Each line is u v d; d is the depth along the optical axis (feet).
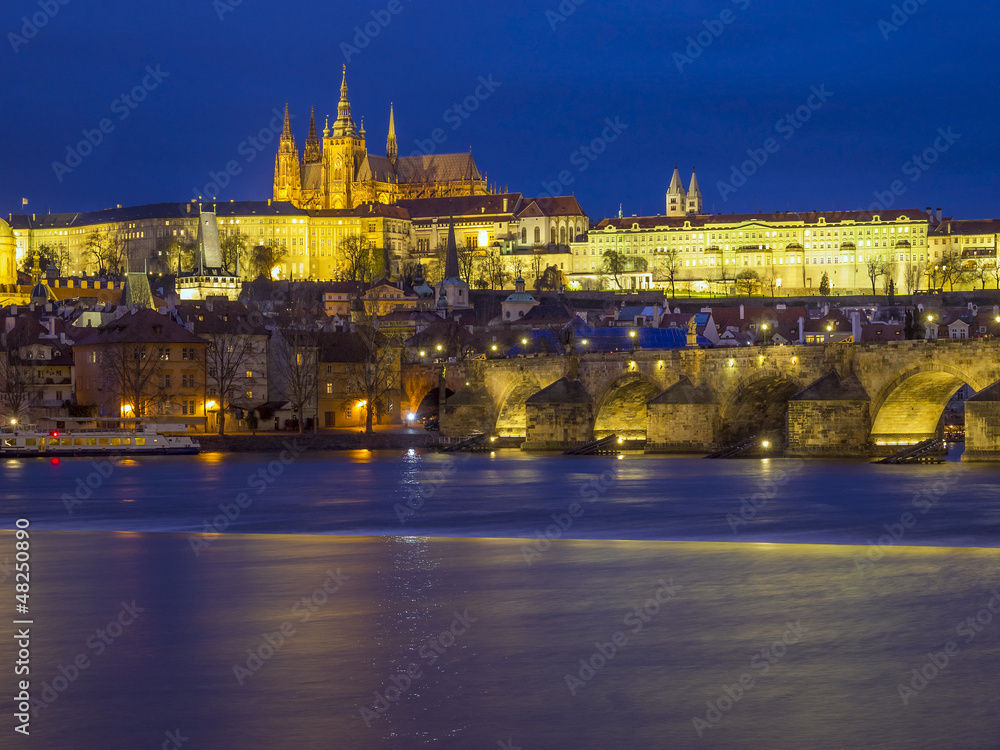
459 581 285.64
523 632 228.63
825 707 181.27
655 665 204.33
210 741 167.12
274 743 166.40
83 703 183.52
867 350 634.43
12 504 476.95
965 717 176.65
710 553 332.60
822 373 654.53
